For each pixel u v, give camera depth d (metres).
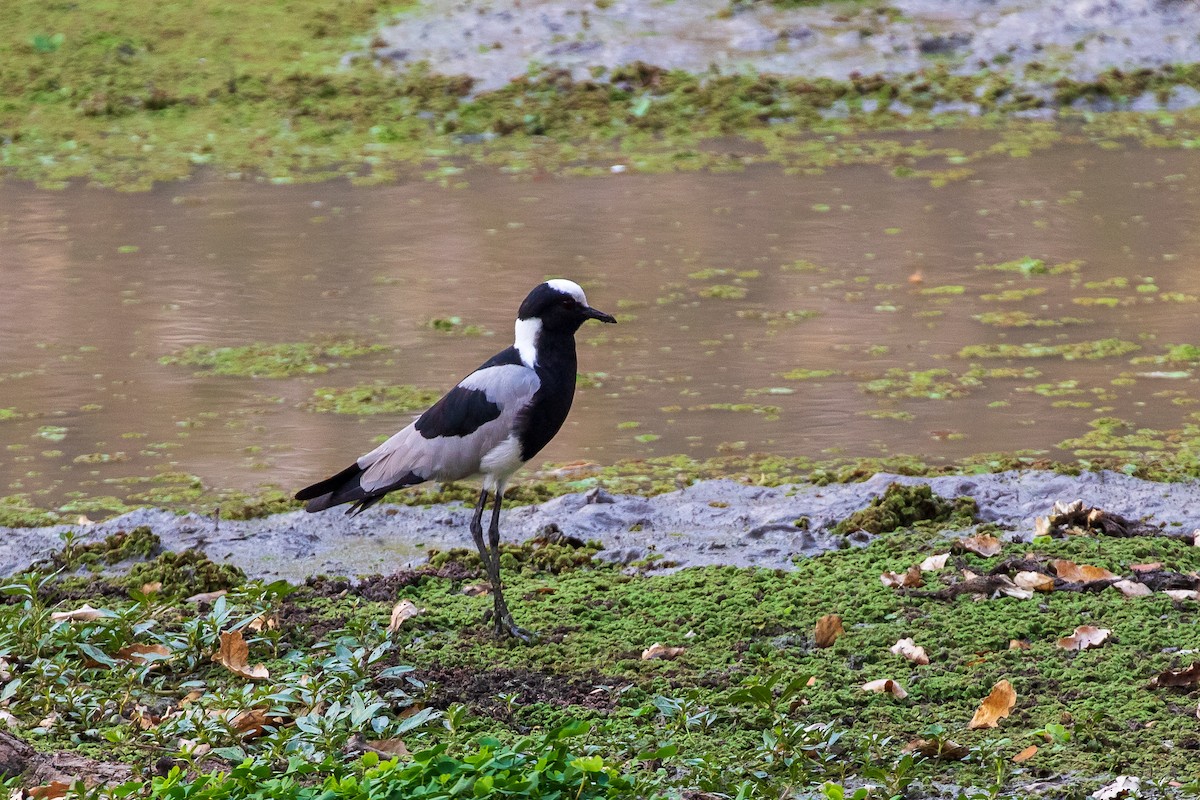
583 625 9.98
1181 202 21.41
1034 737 8.14
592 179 23.53
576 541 11.53
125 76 28.27
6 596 10.52
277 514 12.21
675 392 15.02
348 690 8.73
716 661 9.33
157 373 15.84
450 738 8.14
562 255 19.78
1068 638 9.35
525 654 9.50
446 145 25.69
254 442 13.89
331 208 22.33
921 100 26.78
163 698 8.97
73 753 8.12
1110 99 26.81
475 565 11.11
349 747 8.03
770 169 23.81
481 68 27.86
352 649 9.38
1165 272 18.42
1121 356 15.66
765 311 17.45
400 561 11.37
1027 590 10.16
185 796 6.90
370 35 29.12
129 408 14.84
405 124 26.42
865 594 10.21
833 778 7.75
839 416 14.23
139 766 8.00
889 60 27.84
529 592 10.59
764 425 14.06
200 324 17.42
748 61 27.88
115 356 16.41
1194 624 9.52
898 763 7.56
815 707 8.59
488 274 19.06
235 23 29.95
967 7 29.19
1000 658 9.17
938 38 28.31
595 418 14.36
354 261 19.75
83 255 20.22
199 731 8.12
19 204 22.78
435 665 9.31
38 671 8.88
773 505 11.99
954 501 11.82
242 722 8.29
